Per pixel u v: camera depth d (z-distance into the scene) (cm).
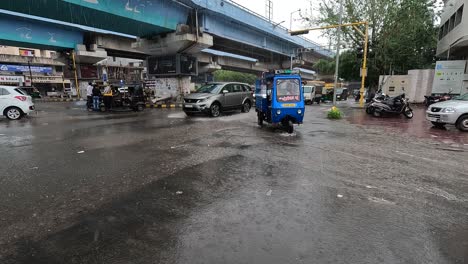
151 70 2444
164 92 2398
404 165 571
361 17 2238
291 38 3584
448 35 2312
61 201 389
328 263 255
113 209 365
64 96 3741
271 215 349
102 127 1068
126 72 5722
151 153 655
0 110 1301
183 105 1416
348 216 348
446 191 431
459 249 278
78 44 2872
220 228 318
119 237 300
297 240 293
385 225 325
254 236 301
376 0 2172
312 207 372
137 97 1828
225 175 500
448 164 580
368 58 2133
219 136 877
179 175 499
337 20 2297
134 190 429
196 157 620
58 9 1493
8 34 2336
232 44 3064
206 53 4612
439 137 885
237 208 369
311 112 1742
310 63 5034
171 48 2205
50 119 1337
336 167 552
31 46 2745
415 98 2266
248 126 1088
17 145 745
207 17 2230
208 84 1558
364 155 650
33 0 1359
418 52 2603
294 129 1030
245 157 623
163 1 1886
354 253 270
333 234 305
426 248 279
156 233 308
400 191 430
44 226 323
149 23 1847
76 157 620
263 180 475
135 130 993
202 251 274
